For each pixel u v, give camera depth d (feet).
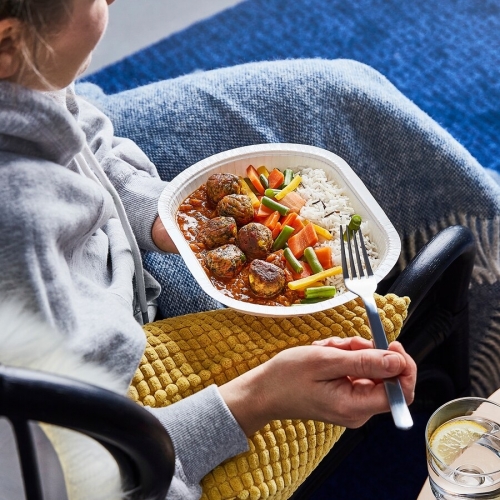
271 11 7.93
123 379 2.61
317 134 4.52
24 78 2.45
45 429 1.94
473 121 7.03
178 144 4.48
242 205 3.51
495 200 4.54
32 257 2.35
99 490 2.00
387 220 3.42
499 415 2.72
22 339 1.94
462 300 4.03
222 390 2.87
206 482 2.81
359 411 2.66
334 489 5.04
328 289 3.27
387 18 7.83
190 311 3.87
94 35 2.41
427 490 2.79
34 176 2.45
